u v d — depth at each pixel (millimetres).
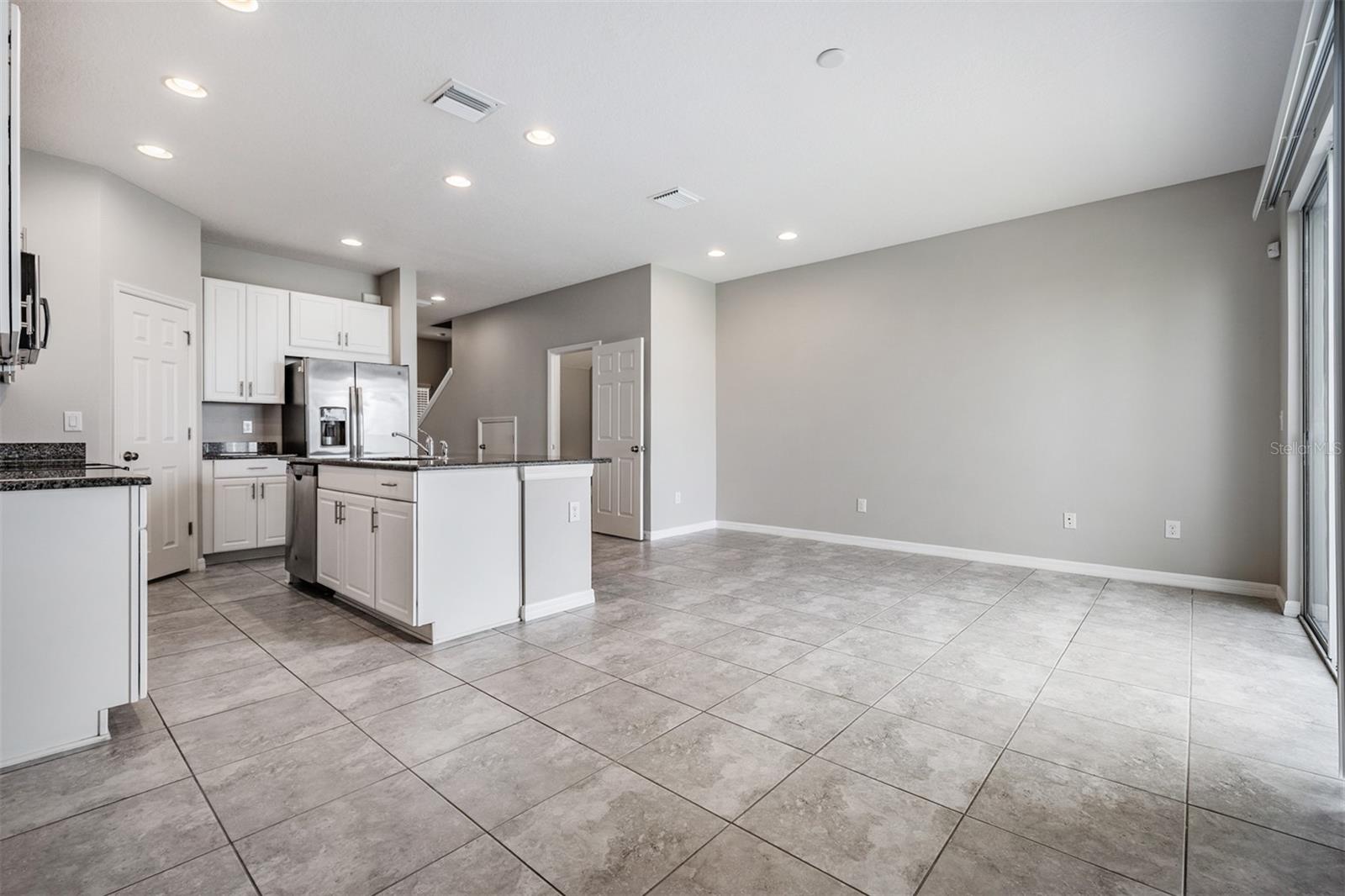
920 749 1954
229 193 4066
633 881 1362
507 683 2469
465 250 5348
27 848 1462
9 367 2742
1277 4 2281
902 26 2422
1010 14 2355
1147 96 2926
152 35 2455
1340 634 1731
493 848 1473
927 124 3197
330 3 2273
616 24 2404
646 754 1919
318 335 5406
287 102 2957
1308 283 3209
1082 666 2650
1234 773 1805
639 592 3926
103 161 3557
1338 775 1793
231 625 3223
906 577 4316
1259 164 3674
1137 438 4145
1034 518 4582
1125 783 1761
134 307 3893
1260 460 3736
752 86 2842
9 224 1853
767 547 5484
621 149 3465
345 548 3459
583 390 9234
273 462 4938
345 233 4852
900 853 1459
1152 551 4105
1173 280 4008
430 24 2406
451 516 3031
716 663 2686
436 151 3482
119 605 2023
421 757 1895
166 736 2023
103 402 3605
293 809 1626
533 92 2896
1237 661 2686
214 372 4797
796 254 5531
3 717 1826
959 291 4906
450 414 8266
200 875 1375
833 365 5688
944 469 5020
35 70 2674
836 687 2434
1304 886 1345
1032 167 3721
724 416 6562
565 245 5223
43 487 1891
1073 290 4383
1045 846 1487
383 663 2688
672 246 5281
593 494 6438
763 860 1433
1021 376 4621
